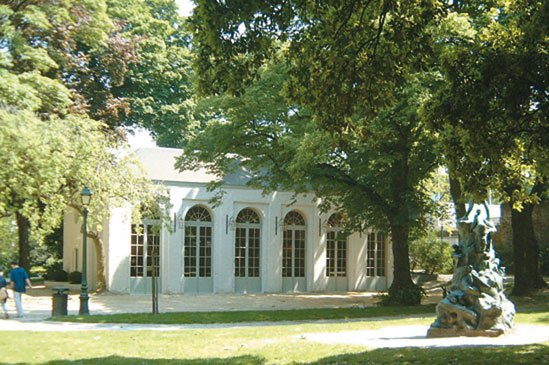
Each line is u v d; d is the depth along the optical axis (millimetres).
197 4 10391
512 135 11297
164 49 40469
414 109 20172
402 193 25094
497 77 10672
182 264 33469
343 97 11805
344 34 11625
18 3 28203
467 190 11562
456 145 11477
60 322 19500
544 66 10766
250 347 13195
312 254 37188
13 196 24953
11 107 23312
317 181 25719
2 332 16109
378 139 21953
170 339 14664
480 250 14500
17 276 21281
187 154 28016
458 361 10281
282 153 25156
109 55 34062
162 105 40906
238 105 25109
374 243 39500
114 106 34250
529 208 27703
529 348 11609
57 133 24406
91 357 12281
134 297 30656
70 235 39406
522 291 27031
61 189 26453
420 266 42000
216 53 10672
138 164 29406
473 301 14281
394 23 11609
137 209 28781
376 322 18156
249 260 35750
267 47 10992
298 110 25125
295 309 24234
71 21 28344
